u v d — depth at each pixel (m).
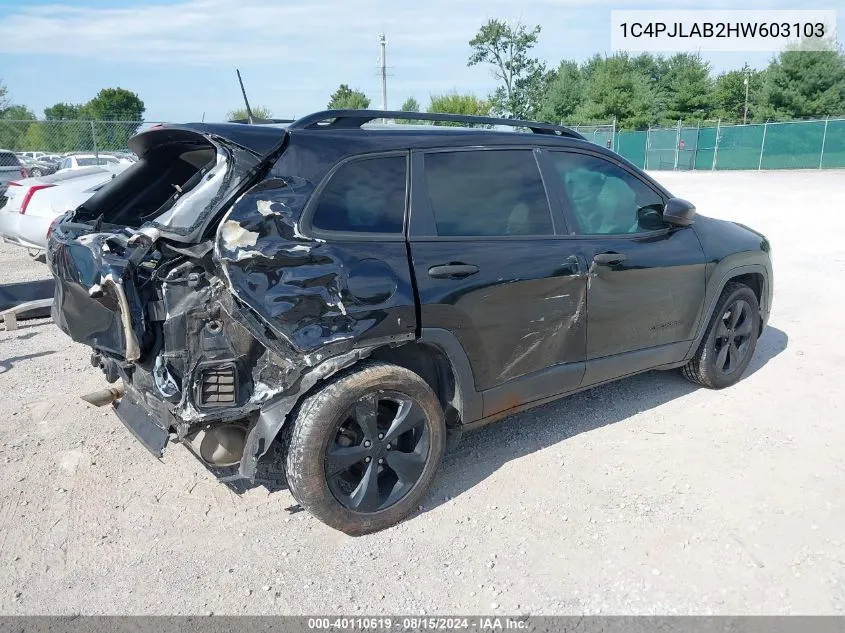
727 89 58.72
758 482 3.54
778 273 8.55
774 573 2.84
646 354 4.20
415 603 2.72
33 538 3.17
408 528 3.23
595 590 2.78
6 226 9.20
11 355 5.80
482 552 3.04
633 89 52.28
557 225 3.72
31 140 19.66
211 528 3.26
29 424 4.35
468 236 3.36
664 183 25.28
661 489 3.49
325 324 2.86
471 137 3.52
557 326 3.66
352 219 3.04
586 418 4.37
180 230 2.76
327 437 2.92
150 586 2.85
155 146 3.59
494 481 3.62
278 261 2.79
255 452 2.86
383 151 3.20
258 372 2.88
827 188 21.75
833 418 4.29
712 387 4.80
